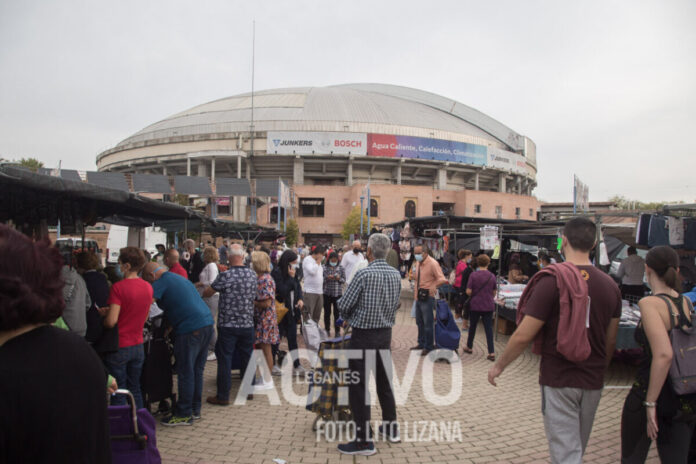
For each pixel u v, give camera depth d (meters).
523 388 5.58
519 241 13.20
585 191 24.02
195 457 3.55
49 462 1.17
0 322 1.19
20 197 4.45
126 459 2.31
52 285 1.29
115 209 6.11
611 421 4.52
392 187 53.97
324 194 55.31
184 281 4.35
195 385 4.41
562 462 2.30
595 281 2.41
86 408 1.24
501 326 9.20
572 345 2.25
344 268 9.12
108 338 3.73
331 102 70.62
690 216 7.01
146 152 59.41
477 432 4.18
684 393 2.59
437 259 15.84
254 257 5.48
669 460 2.67
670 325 2.64
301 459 3.56
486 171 65.81
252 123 55.94
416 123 66.94
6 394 1.14
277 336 5.53
